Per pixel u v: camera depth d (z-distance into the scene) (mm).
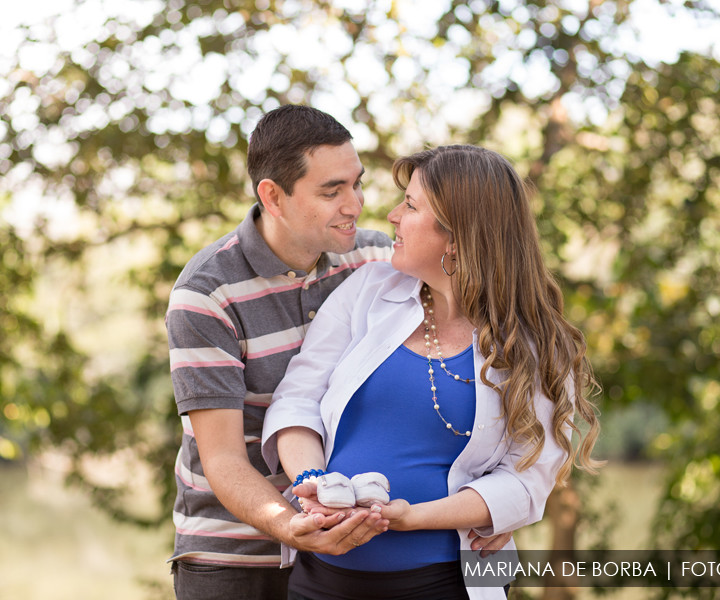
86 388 6297
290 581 2043
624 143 5562
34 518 14688
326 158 2070
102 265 6211
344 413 2000
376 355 1990
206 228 5887
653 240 5895
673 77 5180
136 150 5195
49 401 5992
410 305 2072
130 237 5988
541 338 1970
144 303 6293
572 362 2023
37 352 6195
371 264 2197
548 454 1938
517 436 1909
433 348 1998
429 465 1912
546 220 5266
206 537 2184
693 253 5906
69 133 5211
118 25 5172
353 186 2133
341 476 1758
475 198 1967
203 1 5047
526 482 1917
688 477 6328
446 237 1996
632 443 14492
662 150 5352
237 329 2113
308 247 2148
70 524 14359
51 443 6156
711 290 5863
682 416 6230
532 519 1947
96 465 6430
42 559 12109
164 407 6004
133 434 6148
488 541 1928
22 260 5789
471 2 4961
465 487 1900
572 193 5590
